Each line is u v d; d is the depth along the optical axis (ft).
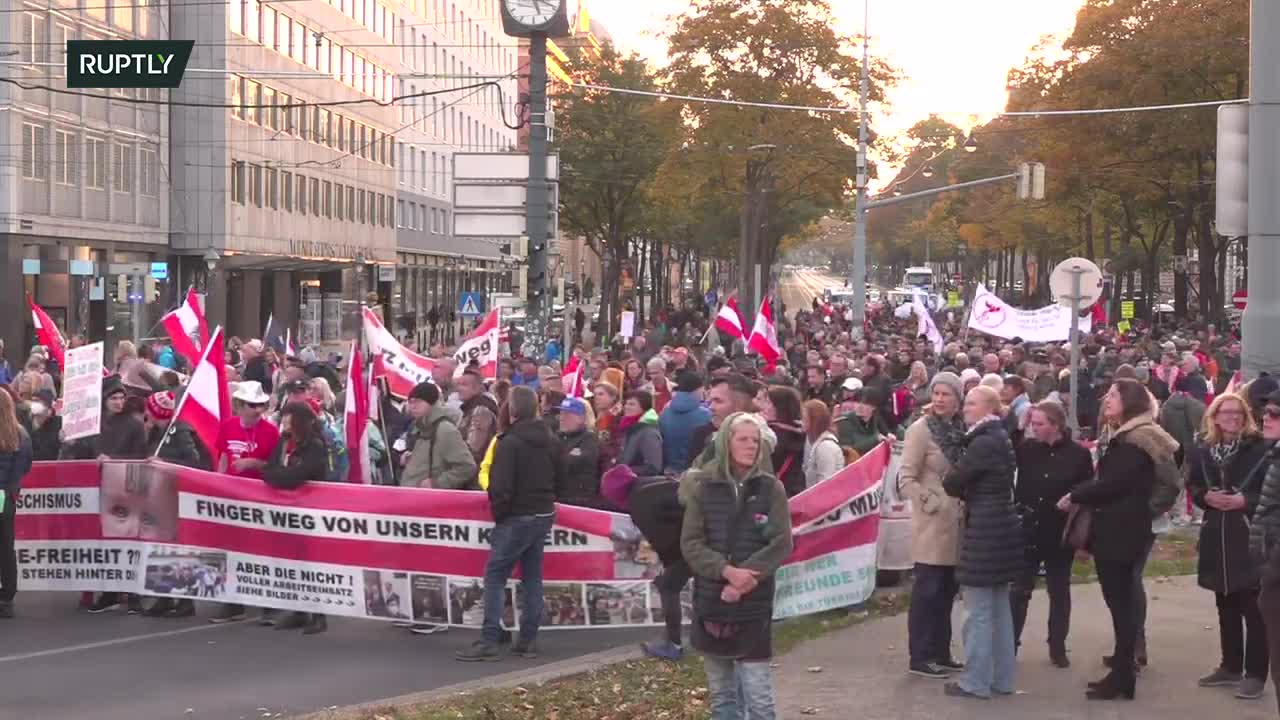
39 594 47.29
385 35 253.85
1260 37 41.96
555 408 50.29
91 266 146.72
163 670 36.29
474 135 320.50
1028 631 39.24
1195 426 57.52
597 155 199.31
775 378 54.70
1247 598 31.99
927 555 33.91
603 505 40.45
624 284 211.00
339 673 36.04
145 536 43.14
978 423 31.94
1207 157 160.66
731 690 26.25
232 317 195.31
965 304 340.39
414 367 54.70
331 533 41.19
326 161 223.51
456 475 40.47
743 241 159.74
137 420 44.96
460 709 31.45
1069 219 200.95
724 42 152.66
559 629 40.01
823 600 40.11
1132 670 31.99
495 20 338.75
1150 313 208.03
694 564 25.71
